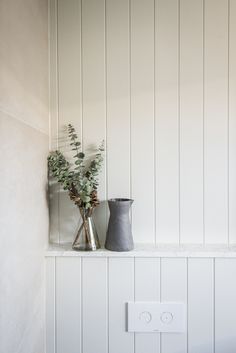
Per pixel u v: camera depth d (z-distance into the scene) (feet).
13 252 2.14
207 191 3.25
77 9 3.26
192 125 3.25
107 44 3.26
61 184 3.22
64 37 3.27
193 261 3.04
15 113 2.20
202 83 3.24
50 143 3.28
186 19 3.23
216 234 3.25
